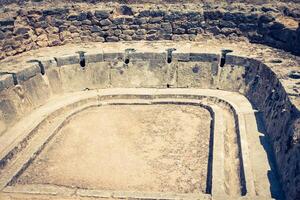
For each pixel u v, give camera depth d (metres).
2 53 15.70
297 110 9.79
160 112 14.60
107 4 19.06
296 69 13.39
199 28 18.12
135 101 15.41
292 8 17.27
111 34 18.48
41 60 15.31
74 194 9.40
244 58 15.41
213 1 18.97
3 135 11.99
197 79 16.22
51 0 19.22
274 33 16.56
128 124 13.64
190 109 14.77
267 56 15.30
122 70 16.53
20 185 9.89
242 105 14.03
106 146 12.12
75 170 10.78
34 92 14.47
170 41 18.38
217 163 10.39
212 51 16.33
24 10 17.17
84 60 16.45
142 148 11.94
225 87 15.78
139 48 17.14
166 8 18.52
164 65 16.45
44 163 11.17
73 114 14.40
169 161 11.16
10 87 13.40
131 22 18.31
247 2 18.53
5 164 10.56
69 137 12.74
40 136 12.41
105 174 10.54
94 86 16.36
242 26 17.50
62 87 15.81
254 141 11.41
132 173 10.58
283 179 9.16
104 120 14.01
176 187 9.91
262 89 13.84
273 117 11.66
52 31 17.86
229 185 9.79
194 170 10.66
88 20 18.20
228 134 12.38
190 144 12.09
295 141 9.07
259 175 9.70
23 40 16.77
